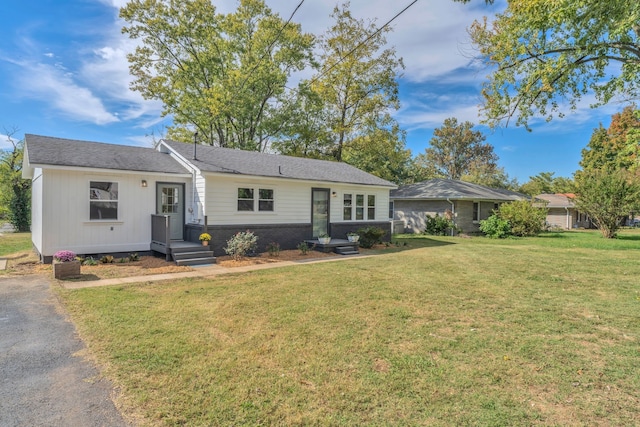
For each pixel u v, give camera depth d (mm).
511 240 17875
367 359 3686
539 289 7051
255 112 25484
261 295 6309
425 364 3580
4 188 22250
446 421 2629
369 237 14070
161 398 2893
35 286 6828
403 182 34688
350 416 2678
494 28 12898
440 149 51406
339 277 8047
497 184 42781
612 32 9398
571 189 20094
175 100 23891
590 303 6031
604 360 3750
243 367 3463
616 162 32812
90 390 3025
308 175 13500
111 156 10555
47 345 3988
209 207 10781
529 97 12852
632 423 2633
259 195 12070
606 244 15797
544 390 3115
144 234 10641
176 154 11969
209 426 2539
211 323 4754
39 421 2588
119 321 4766
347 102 25109
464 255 12055
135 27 21969
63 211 9258
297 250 12797
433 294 6539
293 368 3455
